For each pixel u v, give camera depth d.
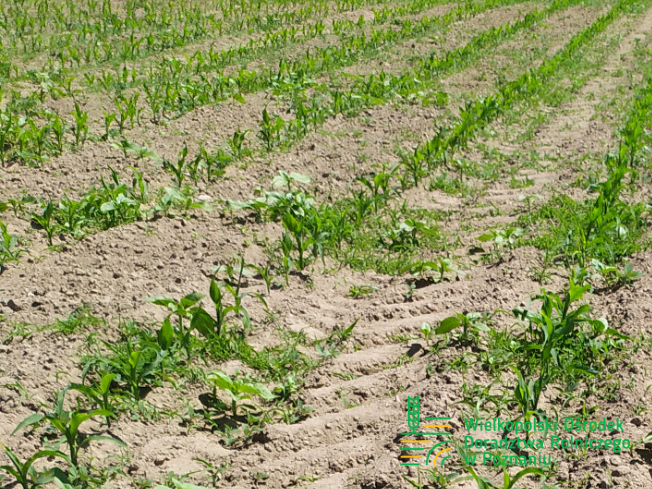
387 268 5.13
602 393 3.60
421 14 16.83
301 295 4.70
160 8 14.59
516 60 12.48
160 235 5.29
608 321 4.26
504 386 3.68
